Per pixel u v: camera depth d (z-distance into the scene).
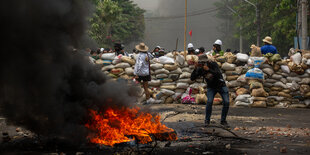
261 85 12.68
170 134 5.97
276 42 38.25
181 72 13.76
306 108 12.48
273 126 7.98
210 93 8.05
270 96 12.98
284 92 12.85
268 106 12.84
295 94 12.78
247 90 12.96
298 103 12.72
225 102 7.91
